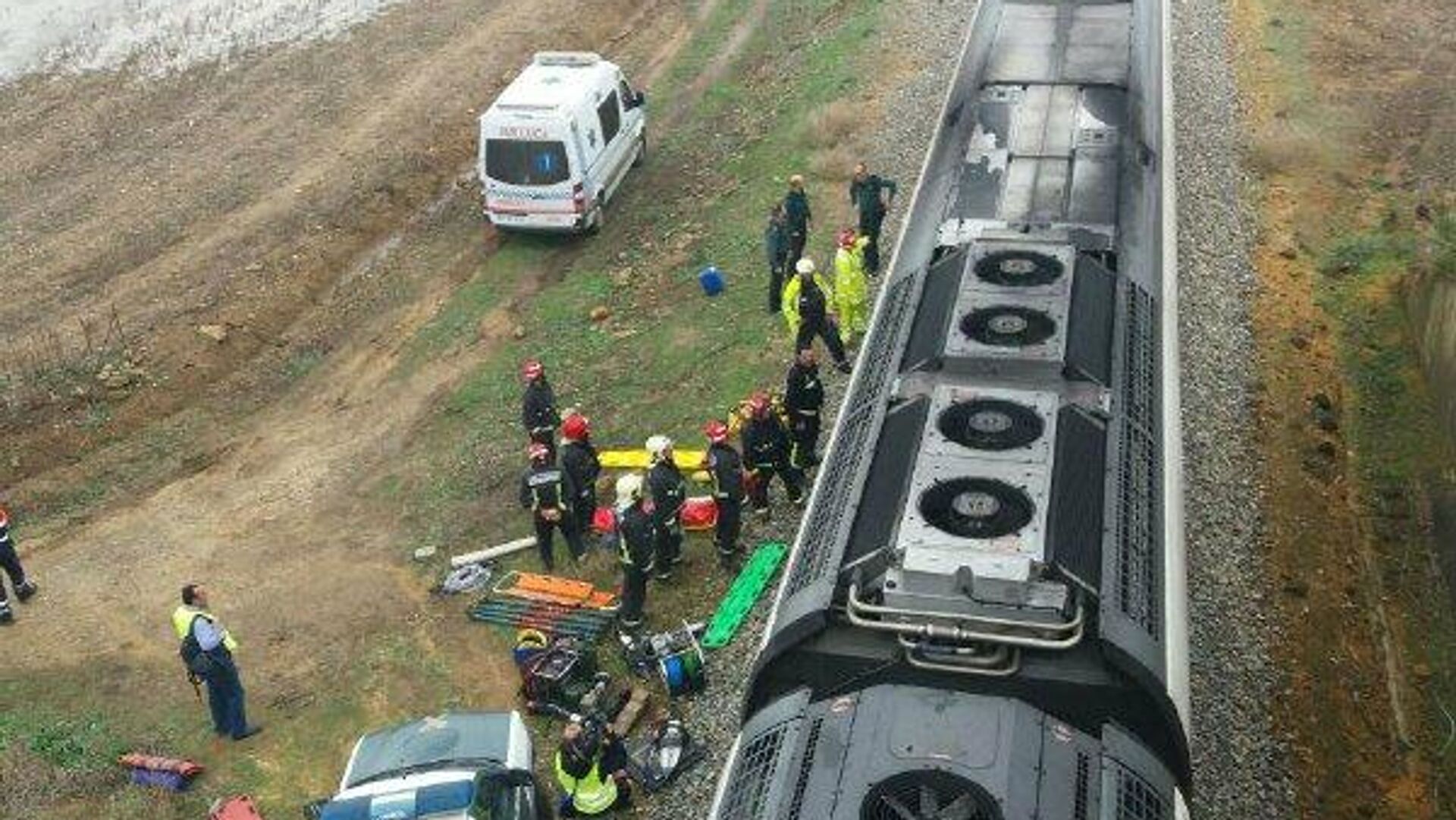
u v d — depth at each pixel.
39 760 12.90
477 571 15.13
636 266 21.72
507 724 12.38
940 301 11.52
